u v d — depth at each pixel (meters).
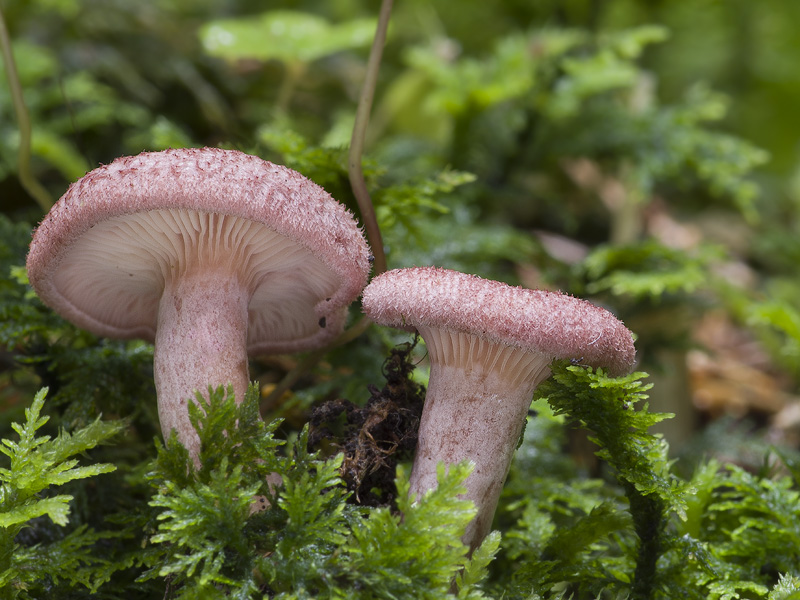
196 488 0.15
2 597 0.16
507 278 0.26
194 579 0.15
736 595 0.16
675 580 0.17
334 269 0.16
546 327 0.15
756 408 0.30
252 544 0.15
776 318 0.24
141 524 0.17
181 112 0.34
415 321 0.16
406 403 0.17
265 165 0.16
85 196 0.15
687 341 0.25
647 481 0.16
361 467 0.16
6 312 0.19
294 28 0.31
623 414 0.16
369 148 0.34
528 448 0.21
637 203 0.35
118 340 0.19
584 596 0.17
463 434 0.16
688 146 0.30
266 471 0.16
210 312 0.16
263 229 0.16
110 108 0.30
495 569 0.18
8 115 0.30
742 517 0.18
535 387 0.16
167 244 0.16
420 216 0.23
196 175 0.15
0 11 0.20
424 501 0.15
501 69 0.32
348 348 0.22
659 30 0.32
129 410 0.19
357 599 0.15
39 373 0.19
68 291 0.17
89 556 0.16
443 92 0.31
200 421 0.16
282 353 0.19
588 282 0.25
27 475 0.16
